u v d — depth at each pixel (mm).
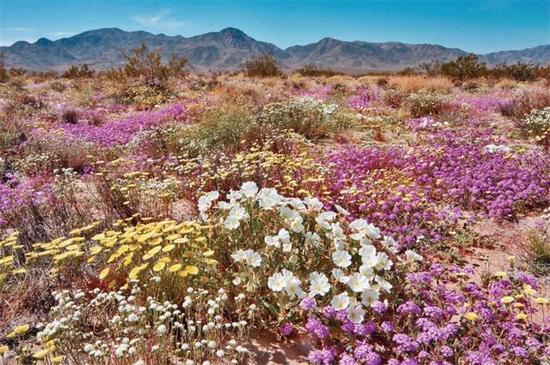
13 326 3045
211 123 8383
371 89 19016
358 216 4898
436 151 6918
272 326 2967
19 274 3561
